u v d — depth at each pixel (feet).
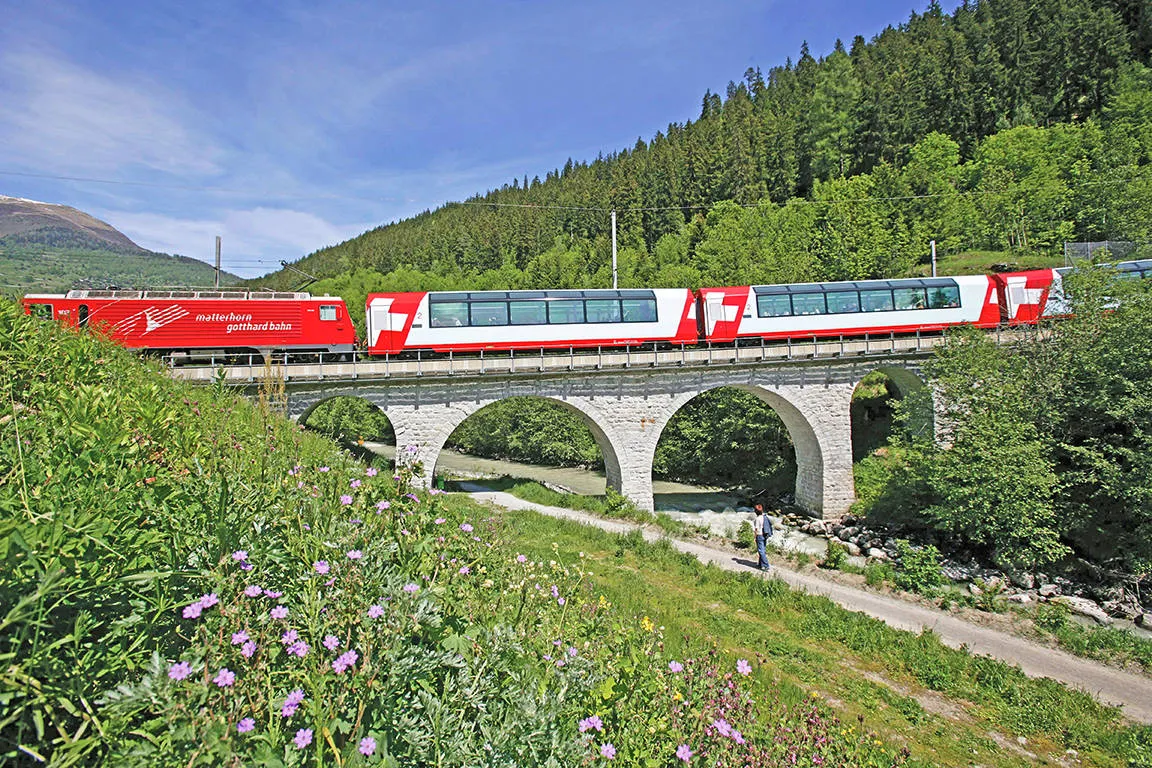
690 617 42.32
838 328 93.61
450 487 105.50
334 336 78.07
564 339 85.61
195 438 20.06
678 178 291.17
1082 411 63.52
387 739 9.00
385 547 13.48
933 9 341.00
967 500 64.23
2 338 22.22
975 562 66.13
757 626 42.73
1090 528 61.72
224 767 7.30
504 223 363.35
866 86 271.49
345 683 9.40
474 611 14.34
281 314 75.00
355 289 291.17
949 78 248.52
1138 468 56.34
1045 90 232.32
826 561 63.41
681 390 88.69
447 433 80.28
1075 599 55.47
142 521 11.68
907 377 93.97
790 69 391.65
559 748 10.50
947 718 33.47
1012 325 92.53
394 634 10.10
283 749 8.28
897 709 33.83
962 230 188.14
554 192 412.36
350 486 18.28
